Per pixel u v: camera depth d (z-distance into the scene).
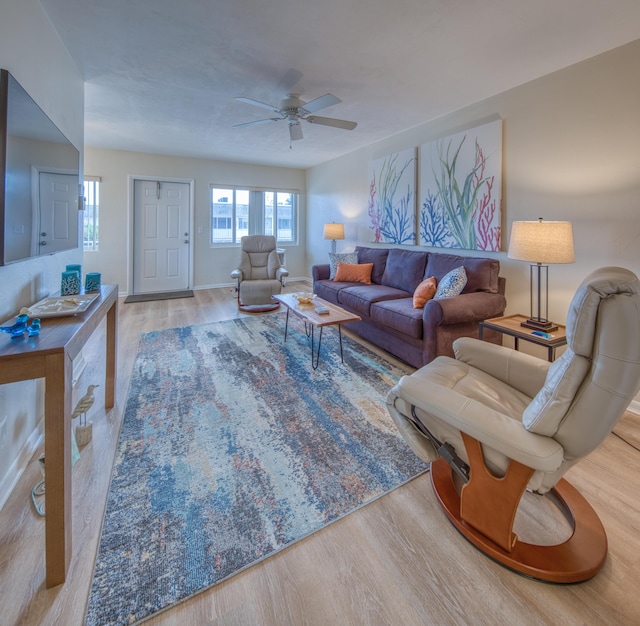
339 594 1.08
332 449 1.80
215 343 3.42
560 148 2.57
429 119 3.69
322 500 1.46
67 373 1.12
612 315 0.95
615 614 1.02
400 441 1.88
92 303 1.70
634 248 2.21
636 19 1.94
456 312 2.59
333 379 2.67
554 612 1.02
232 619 1.00
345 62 2.47
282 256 6.18
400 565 1.17
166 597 1.06
